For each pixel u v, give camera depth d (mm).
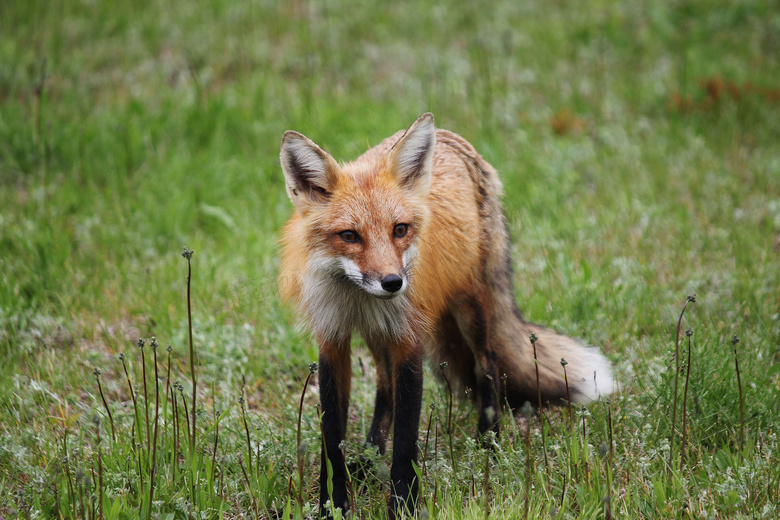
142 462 7258
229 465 7625
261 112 16500
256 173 14508
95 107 17000
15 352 9914
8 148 14891
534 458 7453
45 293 11070
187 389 9211
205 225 13578
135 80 18656
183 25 21906
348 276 7102
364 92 17812
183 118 16078
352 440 8609
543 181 14281
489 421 7867
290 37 21328
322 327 7500
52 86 17750
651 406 7875
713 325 9305
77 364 9750
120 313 11133
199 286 11562
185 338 10078
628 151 15195
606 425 7883
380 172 7449
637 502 6684
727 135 15555
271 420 8750
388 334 7465
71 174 14430
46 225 12375
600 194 13992
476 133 15547
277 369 10070
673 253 12023
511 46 20062
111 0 22781
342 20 22297
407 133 7387
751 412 7676
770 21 20359
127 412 8586
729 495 6566
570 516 6559
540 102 17797
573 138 16062
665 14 21016
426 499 6855
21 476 7699
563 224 12938
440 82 18203
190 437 7406
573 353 8914
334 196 7211
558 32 20938
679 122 16141
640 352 9477
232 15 22406
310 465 7883
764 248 11625
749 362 8227
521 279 11711
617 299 10680
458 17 22297
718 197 13500
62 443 7891
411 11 22812
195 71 18109
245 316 10953
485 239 8758
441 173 8430
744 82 17203
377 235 7004
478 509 6496
